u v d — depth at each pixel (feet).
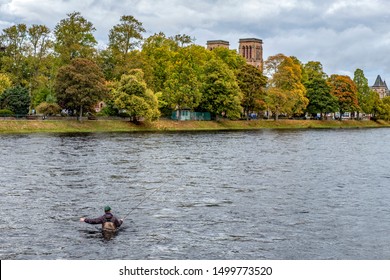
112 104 385.29
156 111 372.17
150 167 154.40
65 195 107.96
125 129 363.56
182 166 158.20
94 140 256.93
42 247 72.84
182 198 106.73
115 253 70.59
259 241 76.59
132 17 422.00
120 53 414.82
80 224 84.74
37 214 90.99
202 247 73.46
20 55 391.65
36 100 387.55
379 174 147.13
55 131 323.57
